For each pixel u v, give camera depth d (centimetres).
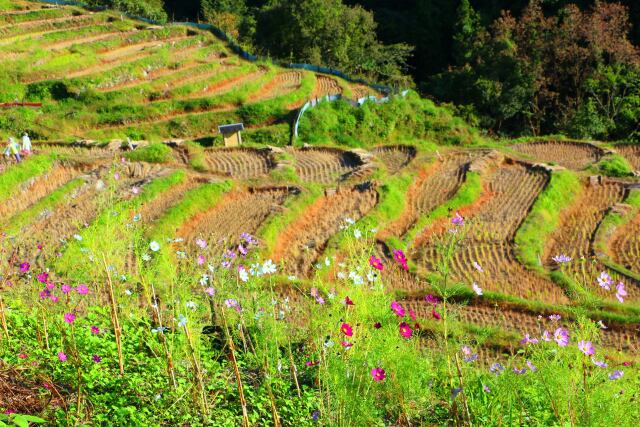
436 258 1612
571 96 3988
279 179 1964
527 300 1338
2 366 560
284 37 4684
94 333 673
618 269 1595
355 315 562
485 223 1842
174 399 579
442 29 5841
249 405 625
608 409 490
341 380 506
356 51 4628
